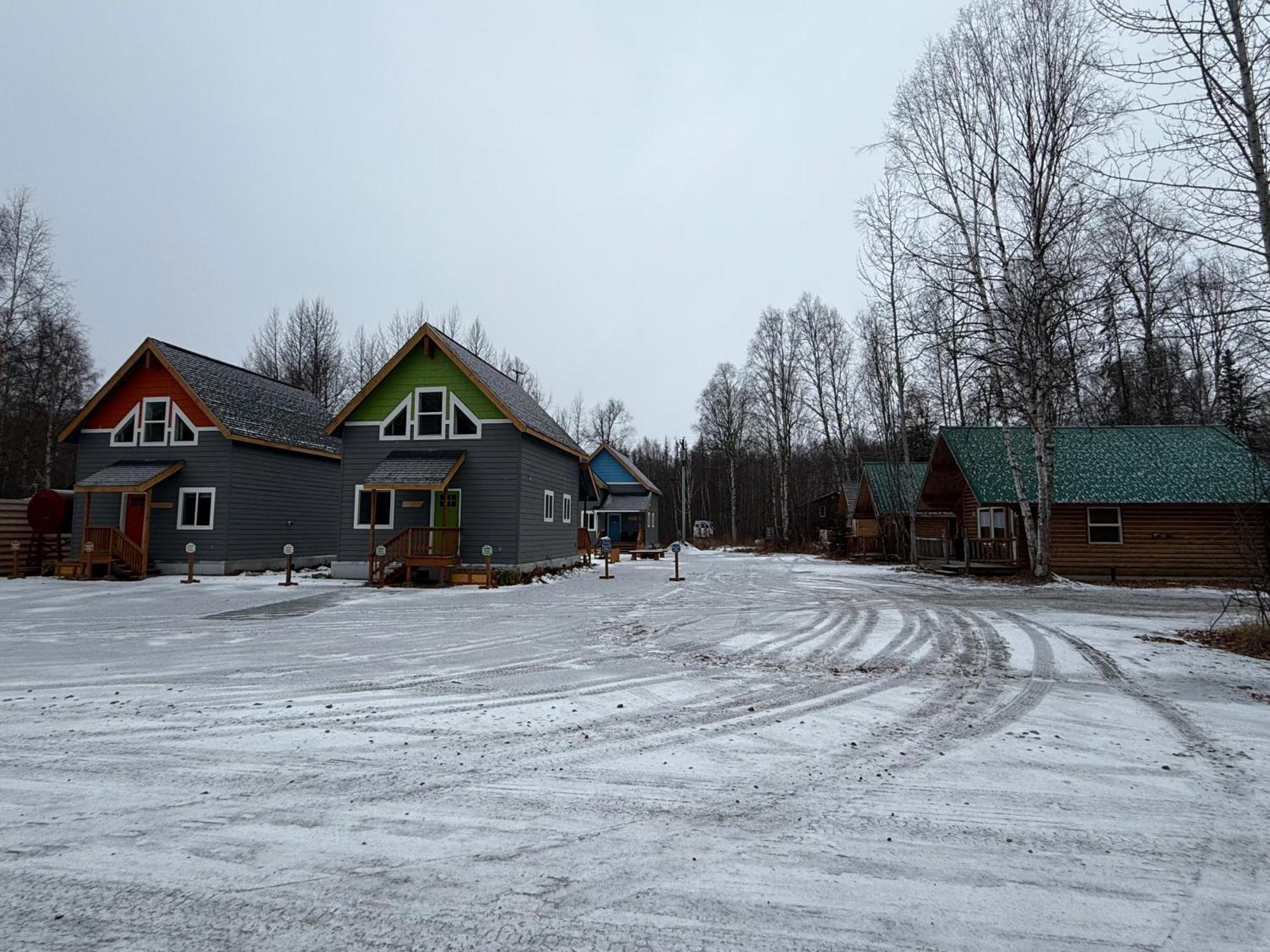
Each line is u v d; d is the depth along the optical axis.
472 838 3.88
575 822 4.09
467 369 20.88
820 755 5.34
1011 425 24.89
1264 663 8.86
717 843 3.82
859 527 38.34
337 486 28.22
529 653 9.66
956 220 20.80
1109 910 3.14
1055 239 18.70
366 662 9.01
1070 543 22.03
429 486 18.97
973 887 3.35
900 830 4.00
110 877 3.40
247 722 6.22
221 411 23.02
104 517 23.06
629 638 10.90
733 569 28.06
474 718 6.37
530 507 21.88
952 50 21.11
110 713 6.50
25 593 17.56
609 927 2.98
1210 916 3.09
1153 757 5.28
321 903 3.16
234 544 22.80
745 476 66.25
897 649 9.88
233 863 3.56
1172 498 21.33
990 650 9.79
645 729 6.02
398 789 4.62
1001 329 19.27
